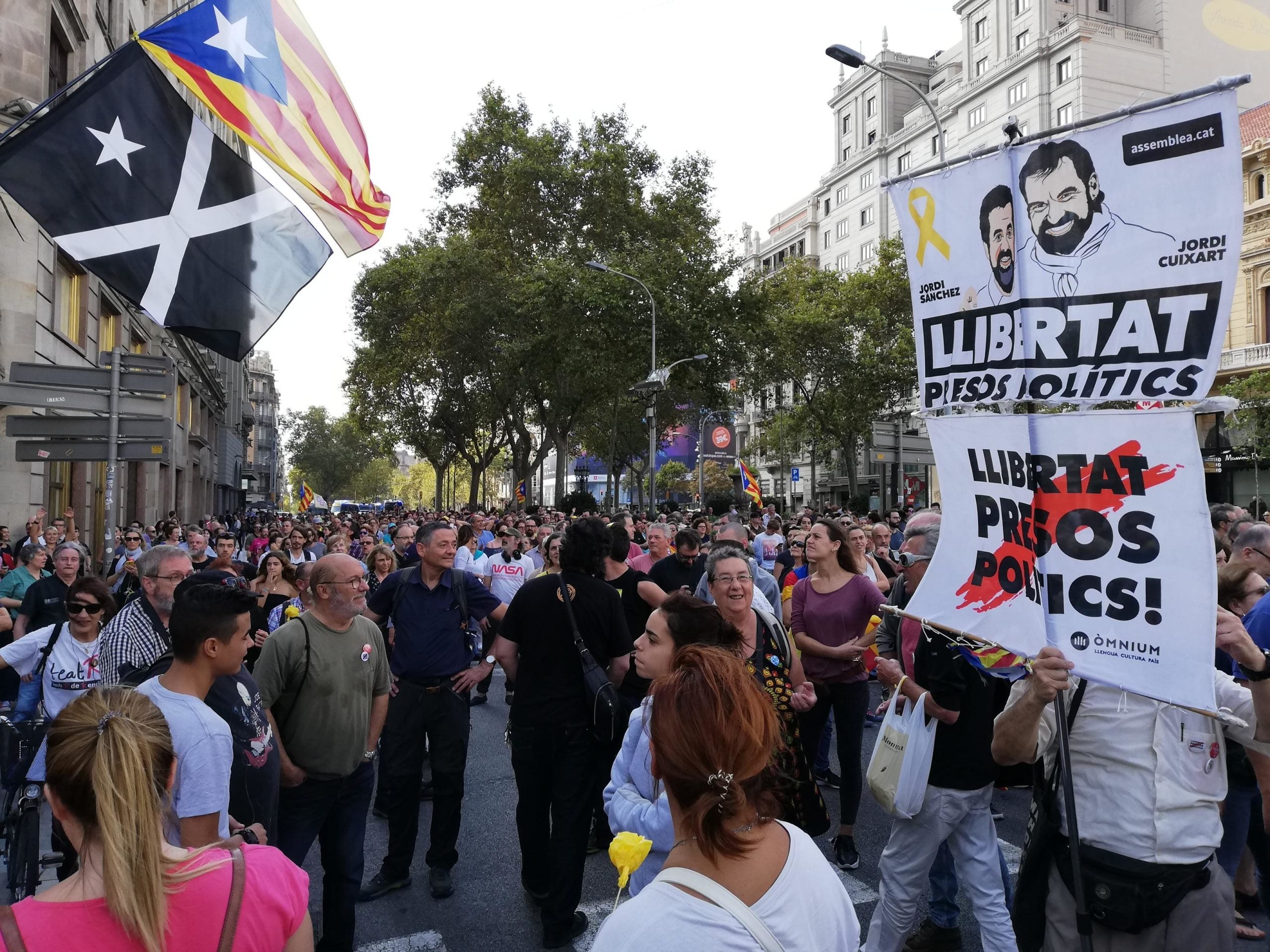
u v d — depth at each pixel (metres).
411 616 5.05
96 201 5.88
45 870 5.23
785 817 3.19
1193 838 2.49
